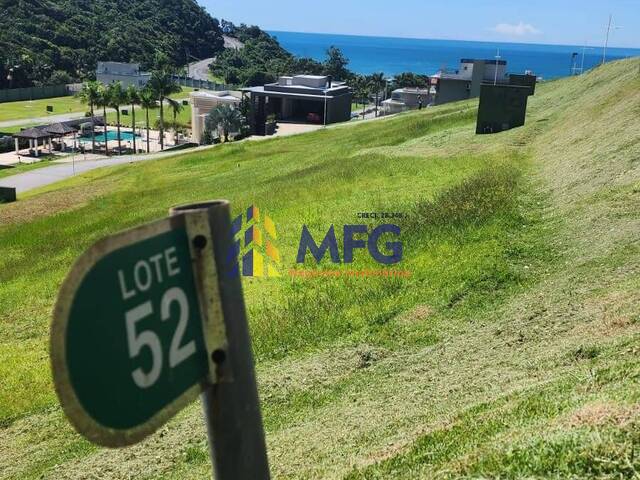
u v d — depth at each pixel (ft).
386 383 28.60
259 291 45.11
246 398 9.07
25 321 50.78
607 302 28.55
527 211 49.78
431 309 36.60
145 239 7.58
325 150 117.80
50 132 223.71
